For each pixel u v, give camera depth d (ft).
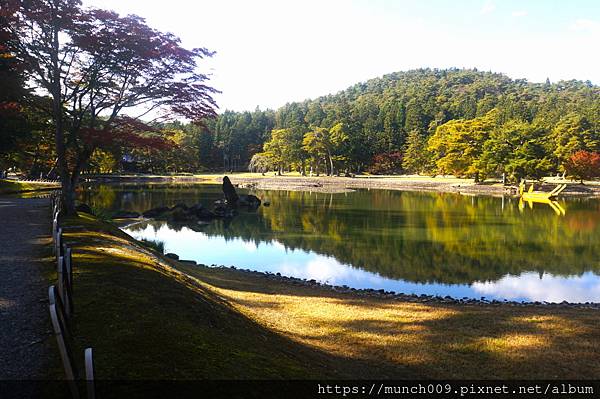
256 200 141.49
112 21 47.67
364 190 209.97
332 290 47.44
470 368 24.73
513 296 47.93
